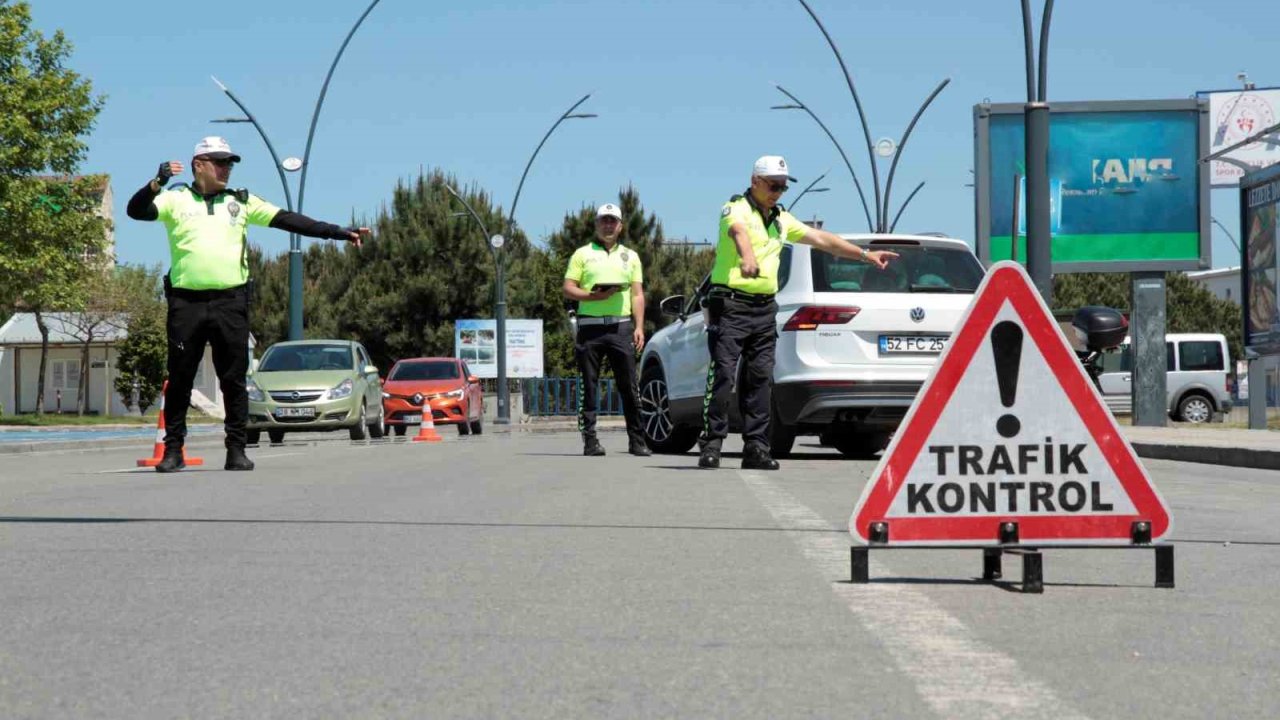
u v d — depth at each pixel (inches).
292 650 282.2
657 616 320.8
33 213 3041.3
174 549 434.6
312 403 1556.3
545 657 276.1
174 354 792.3
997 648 285.4
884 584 368.8
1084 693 246.5
